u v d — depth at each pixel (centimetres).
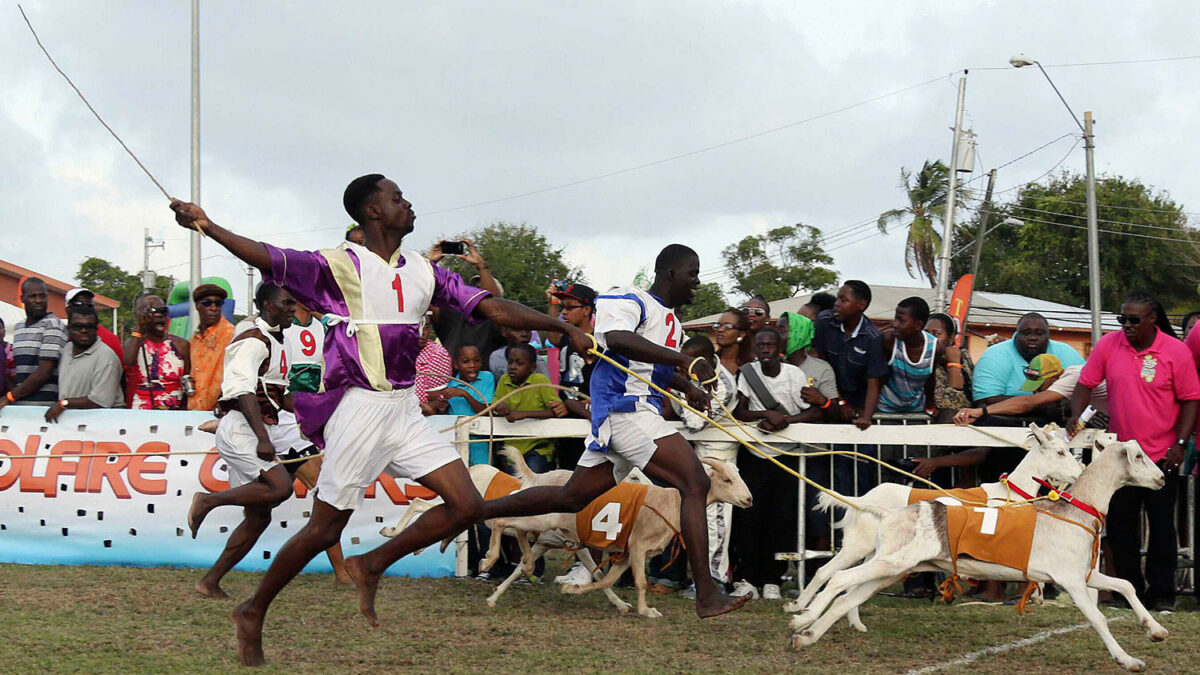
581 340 610
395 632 666
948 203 3025
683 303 679
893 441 816
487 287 945
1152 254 4488
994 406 816
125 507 906
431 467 565
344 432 548
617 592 847
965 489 759
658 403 661
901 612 765
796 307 2988
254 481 754
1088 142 2619
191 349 945
